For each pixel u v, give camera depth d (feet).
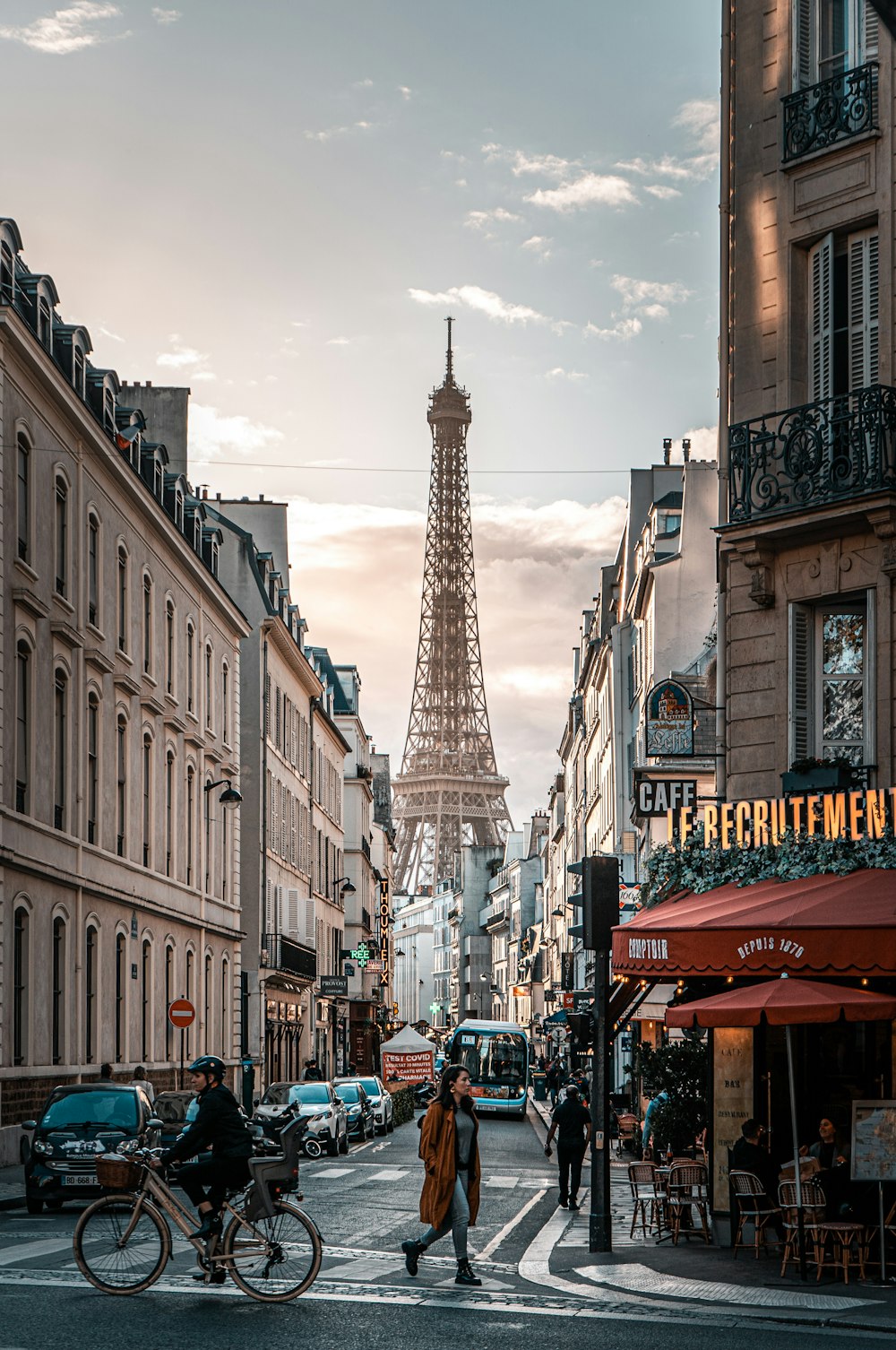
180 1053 162.71
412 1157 133.90
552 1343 40.55
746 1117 67.46
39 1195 79.10
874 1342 41.50
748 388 75.82
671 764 127.03
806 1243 57.72
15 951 112.98
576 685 309.01
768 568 72.69
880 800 63.87
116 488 141.59
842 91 72.95
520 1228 74.79
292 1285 47.11
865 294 72.13
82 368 132.36
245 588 217.77
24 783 116.06
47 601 121.08
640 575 179.42
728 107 79.71
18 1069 111.55
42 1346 37.91
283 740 240.53
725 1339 41.50
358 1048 351.46
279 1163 47.67
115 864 139.64
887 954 53.78
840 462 69.21
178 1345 38.73
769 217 75.77
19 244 116.37
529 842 561.84
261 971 211.82
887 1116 53.83
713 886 68.08
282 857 237.25
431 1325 43.42
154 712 154.92
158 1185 48.03
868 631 69.36
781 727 71.67
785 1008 53.57
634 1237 70.13
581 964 263.08
